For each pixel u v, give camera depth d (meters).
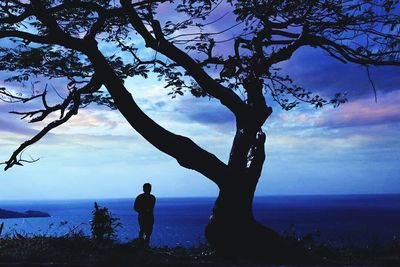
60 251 10.37
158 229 122.50
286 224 114.00
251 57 12.85
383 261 10.01
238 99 12.77
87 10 14.25
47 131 12.82
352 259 10.68
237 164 11.93
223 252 11.15
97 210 12.39
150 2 12.52
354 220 129.88
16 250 10.45
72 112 13.02
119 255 9.72
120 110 11.98
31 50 13.57
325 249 12.23
